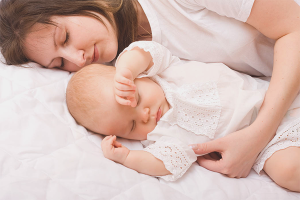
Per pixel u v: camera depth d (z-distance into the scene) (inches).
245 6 34.5
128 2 40.9
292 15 34.6
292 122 33.3
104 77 34.9
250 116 34.7
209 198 28.7
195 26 40.0
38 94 35.3
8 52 38.9
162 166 30.5
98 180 27.3
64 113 35.7
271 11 34.4
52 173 27.1
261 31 37.0
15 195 24.0
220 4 35.6
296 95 35.8
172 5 39.1
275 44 36.9
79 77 36.3
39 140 29.9
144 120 33.6
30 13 35.8
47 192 25.3
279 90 33.4
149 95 34.1
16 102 33.1
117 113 33.1
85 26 37.3
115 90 31.3
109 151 30.9
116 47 40.6
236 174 32.2
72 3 36.9
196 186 29.8
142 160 30.5
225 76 37.1
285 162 31.2
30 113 32.7
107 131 34.7
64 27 36.6
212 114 34.3
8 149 28.6
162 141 32.9
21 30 36.5
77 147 30.6
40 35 36.6
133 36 43.3
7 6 37.4
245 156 31.8
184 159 31.0
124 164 31.0
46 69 40.7
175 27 40.8
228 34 38.4
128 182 28.2
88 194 26.1
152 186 28.2
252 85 39.9
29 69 38.4
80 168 28.1
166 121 33.9
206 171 32.1
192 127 34.2
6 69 38.1
